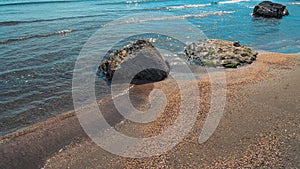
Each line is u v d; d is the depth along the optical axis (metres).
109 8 10.59
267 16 8.66
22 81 3.83
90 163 2.39
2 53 4.79
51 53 4.84
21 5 10.70
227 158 2.30
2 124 2.96
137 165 2.30
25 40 5.59
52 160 2.47
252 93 3.27
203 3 12.77
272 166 2.14
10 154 2.56
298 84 3.49
